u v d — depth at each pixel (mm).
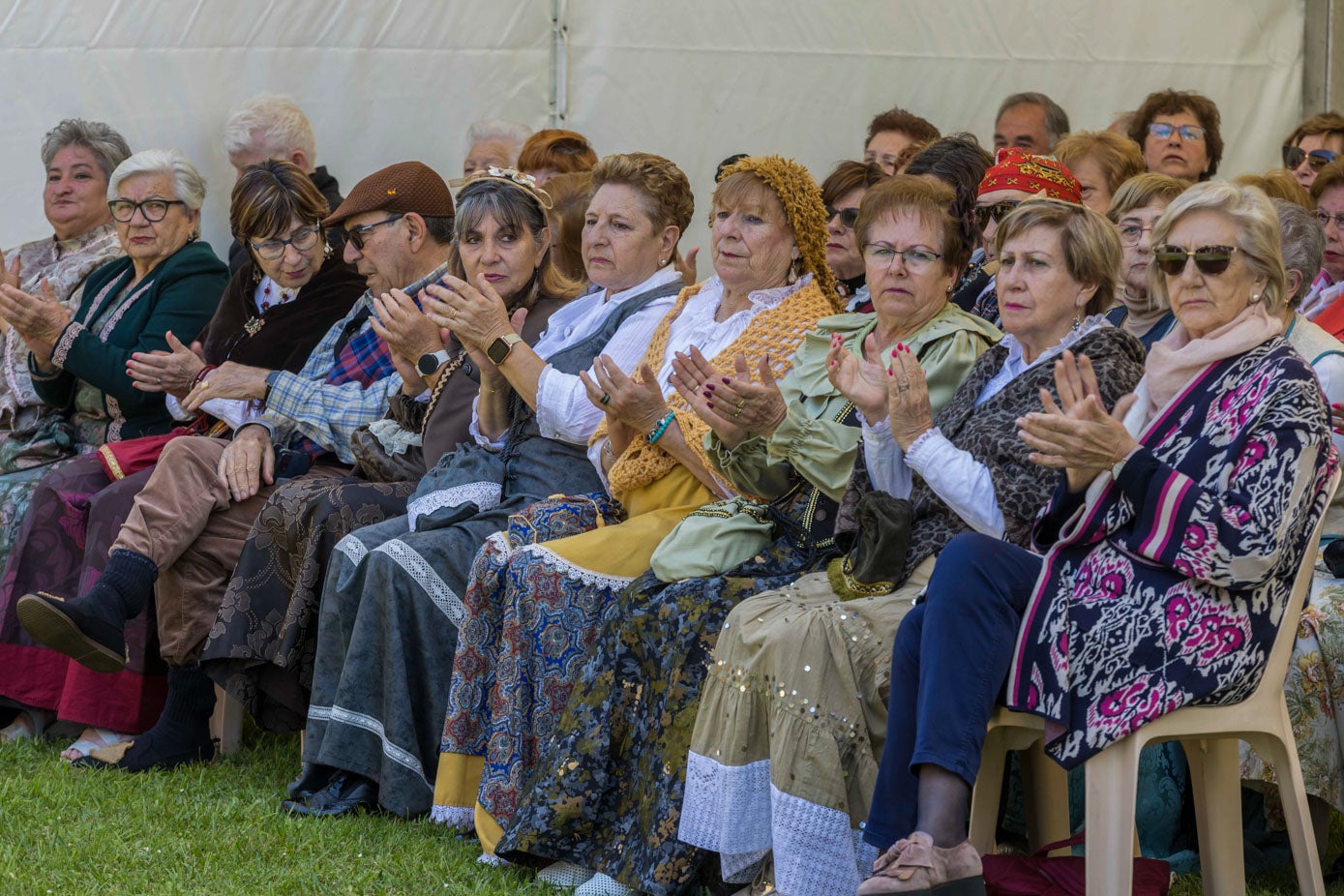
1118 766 4367
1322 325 7094
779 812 4855
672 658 5391
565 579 5945
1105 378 4934
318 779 6508
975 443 5023
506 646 5965
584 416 6449
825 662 4918
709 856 5262
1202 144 9250
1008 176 6664
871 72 10094
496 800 5848
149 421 8555
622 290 6980
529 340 7125
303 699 6957
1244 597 4379
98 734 7402
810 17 9992
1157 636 4371
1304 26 10492
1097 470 4520
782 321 6172
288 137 9516
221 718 7371
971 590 4496
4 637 7754
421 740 6309
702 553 5648
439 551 6383
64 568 7820
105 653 6863
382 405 7578
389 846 5871
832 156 10109
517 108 9898
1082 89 10344
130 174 8688
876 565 5062
